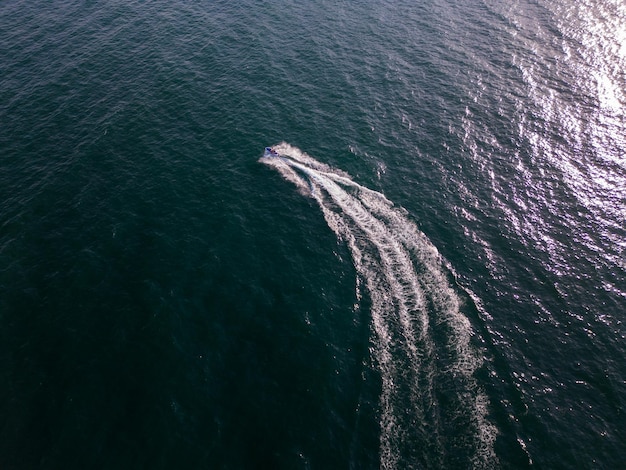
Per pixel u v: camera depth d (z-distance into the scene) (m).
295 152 53.62
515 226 44.56
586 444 30.16
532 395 32.53
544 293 38.97
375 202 47.53
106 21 78.81
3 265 40.81
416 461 29.38
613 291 38.88
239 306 38.22
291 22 78.06
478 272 40.75
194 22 78.56
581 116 56.38
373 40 72.81
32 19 79.06
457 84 63.00
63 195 47.81
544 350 35.19
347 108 59.84
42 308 37.66
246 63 68.19
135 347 35.09
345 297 39.19
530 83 62.22
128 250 42.44
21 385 32.88
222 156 53.03
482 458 29.41
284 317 37.53
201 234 44.19
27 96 61.47
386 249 43.00
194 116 58.72
